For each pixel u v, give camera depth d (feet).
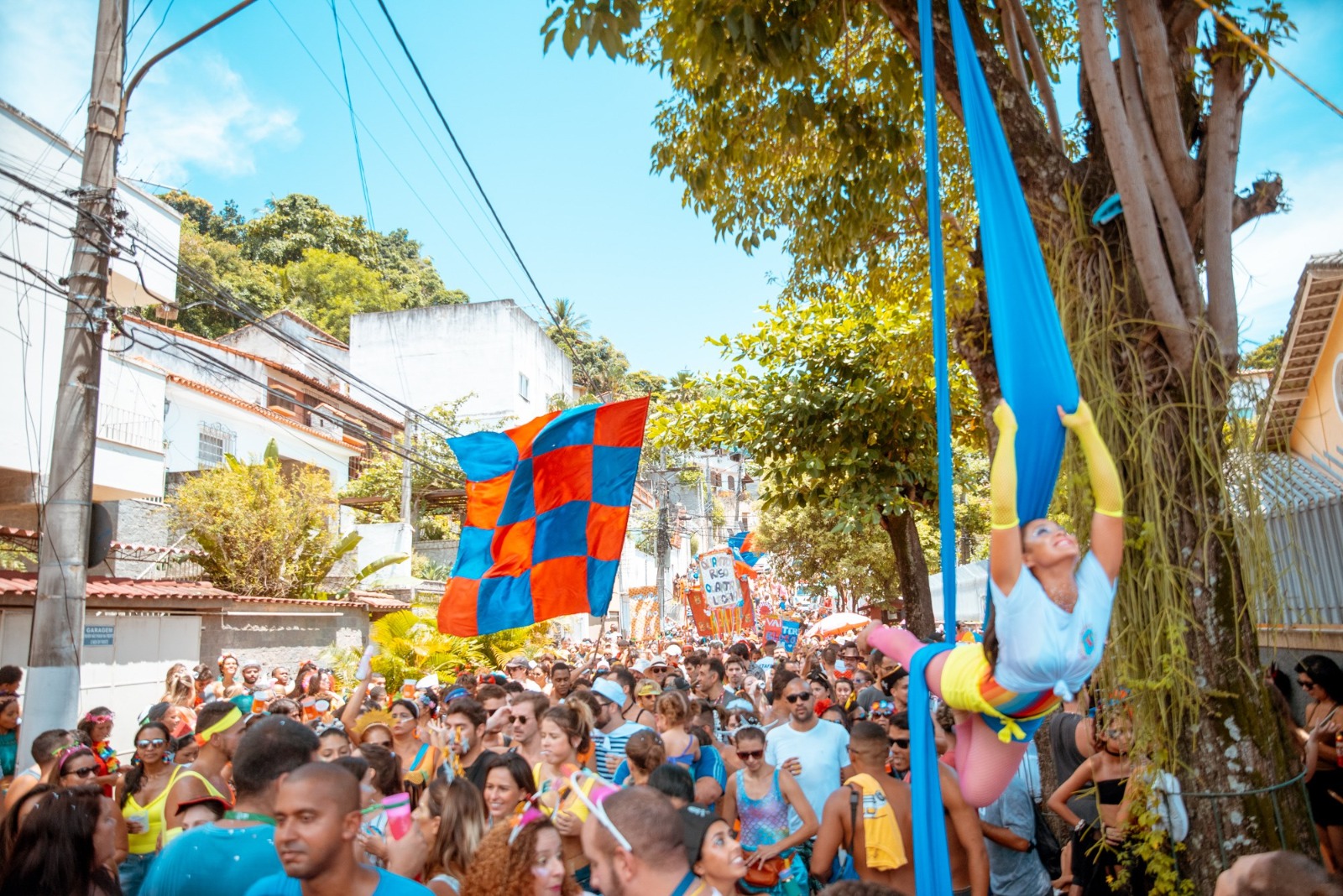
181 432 73.51
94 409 25.68
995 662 9.04
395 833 15.23
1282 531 18.21
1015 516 8.85
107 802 12.43
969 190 25.26
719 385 45.91
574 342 201.67
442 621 26.37
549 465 26.99
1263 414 14.65
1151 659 13.78
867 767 15.99
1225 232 14.62
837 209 24.53
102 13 26.50
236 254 158.40
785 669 26.18
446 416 112.88
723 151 25.40
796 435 42.32
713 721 24.77
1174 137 14.74
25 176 38.83
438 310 132.16
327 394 105.50
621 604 117.91
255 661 55.93
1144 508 14.02
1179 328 14.08
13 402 39.22
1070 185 15.66
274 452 69.56
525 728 20.06
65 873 11.46
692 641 78.23
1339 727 17.44
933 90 10.94
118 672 44.29
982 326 19.45
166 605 47.93
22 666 40.16
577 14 18.44
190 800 15.53
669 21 23.77
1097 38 13.91
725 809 19.42
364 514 96.99
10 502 40.98
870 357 41.60
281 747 12.01
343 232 184.96
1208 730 13.56
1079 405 9.73
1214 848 13.38
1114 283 14.84
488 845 12.02
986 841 18.63
